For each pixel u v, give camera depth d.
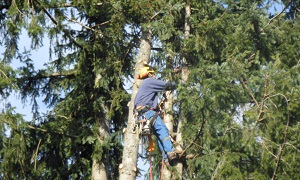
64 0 25.81
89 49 27.00
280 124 19.97
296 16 25.66
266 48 23.64
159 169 23.86
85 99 28.20
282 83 20.16
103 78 26.58
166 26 23.69
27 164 26.39
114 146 28.42
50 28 26.12
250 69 22.95
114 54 26.14
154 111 20.73
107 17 26.27
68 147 27.38
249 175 19.86
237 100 20.50
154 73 23.39
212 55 23.16
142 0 23.91
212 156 20.30
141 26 24.33
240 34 23.22
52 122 27.28
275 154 20.11
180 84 20.59
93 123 28.09
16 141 25.22
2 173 25.41
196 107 20.52
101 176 27.31
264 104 20.30
